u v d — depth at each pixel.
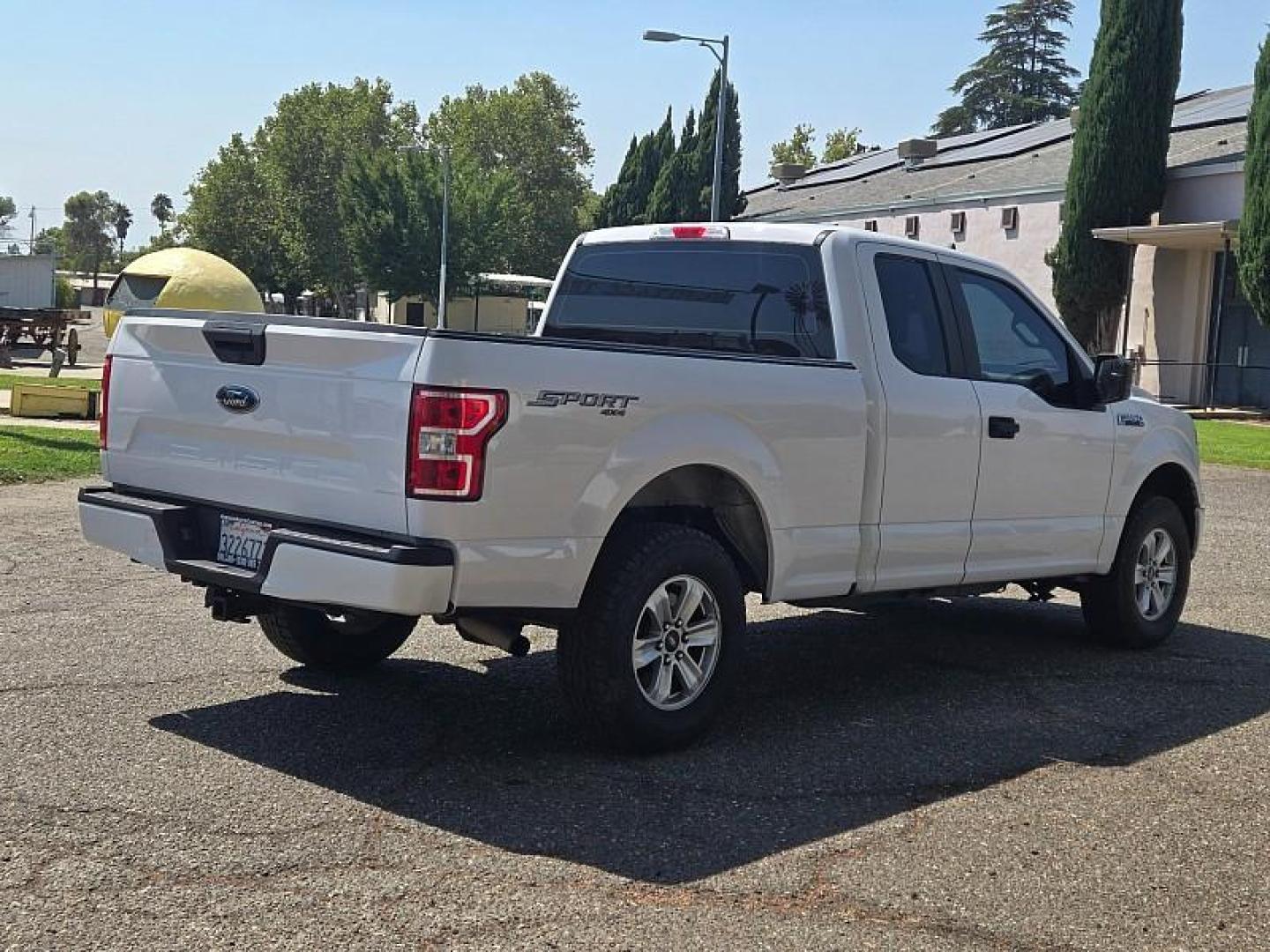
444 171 66.44
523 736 5.78
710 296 6.77
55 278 50.19
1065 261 31.06
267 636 6.57
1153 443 7.90
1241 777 5.54
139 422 5.82
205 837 4.51
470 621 5.23
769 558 5.93
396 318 76.38
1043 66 87.62
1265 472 18.05
